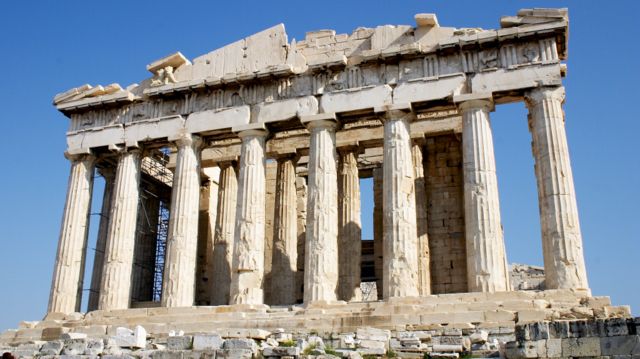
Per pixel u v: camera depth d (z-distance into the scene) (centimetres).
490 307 2753
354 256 3684
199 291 4316
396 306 2878
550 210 2964
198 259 4391
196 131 3700
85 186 3897
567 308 2652
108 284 3544
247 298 3306
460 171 3756
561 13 3172
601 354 1750
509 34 3231
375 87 3409
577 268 2848
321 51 3656
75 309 3694
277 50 3719
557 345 1825
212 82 3694
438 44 3328
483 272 2956
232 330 2438
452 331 2364
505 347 1955
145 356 2167
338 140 3909
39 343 2797
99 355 2302
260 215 3475
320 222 3294
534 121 3155
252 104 3644
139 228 4478
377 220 4078
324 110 3462
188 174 3641
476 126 3189
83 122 3997
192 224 3581
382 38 3503
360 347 2255
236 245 3422
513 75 3209
